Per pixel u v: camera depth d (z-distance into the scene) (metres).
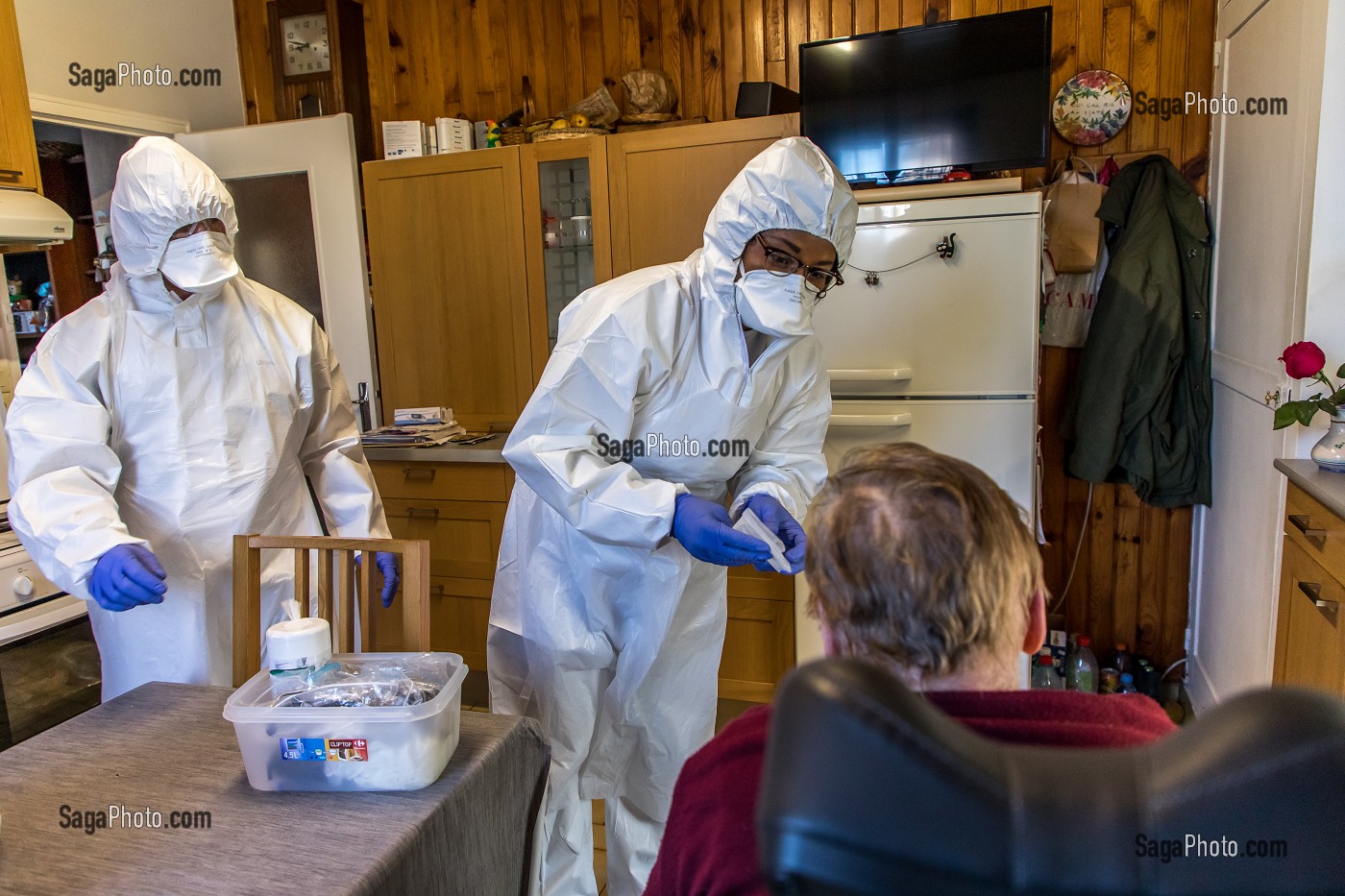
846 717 0.36
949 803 0.35
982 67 2.43
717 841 0.62
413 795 1.04
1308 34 1.86
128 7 3.08
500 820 1.17
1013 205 2.33
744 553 1.38
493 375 3.10
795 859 0.36
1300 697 0.38
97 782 1.09
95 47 2.98
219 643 1.71
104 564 1.38
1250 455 2.26
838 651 0.67
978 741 0.38
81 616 2.39
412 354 3.18
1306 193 1.86
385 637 2.82
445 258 3.07
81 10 2.92
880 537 0.63
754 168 1.40
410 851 0.96
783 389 1.74
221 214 1.59
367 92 3.42
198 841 0.96
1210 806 0.36
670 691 1.78
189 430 1.64
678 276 1.57
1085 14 2.73
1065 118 2.75
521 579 1.78
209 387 1.66
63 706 2.35
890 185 2.56
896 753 0.36
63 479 1.48
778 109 2.78
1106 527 2.94
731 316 1.52
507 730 1.20
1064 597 3.01
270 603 1.75
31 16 2.78
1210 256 2.67
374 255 3.15
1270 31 2.15
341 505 1.90
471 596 2.97
